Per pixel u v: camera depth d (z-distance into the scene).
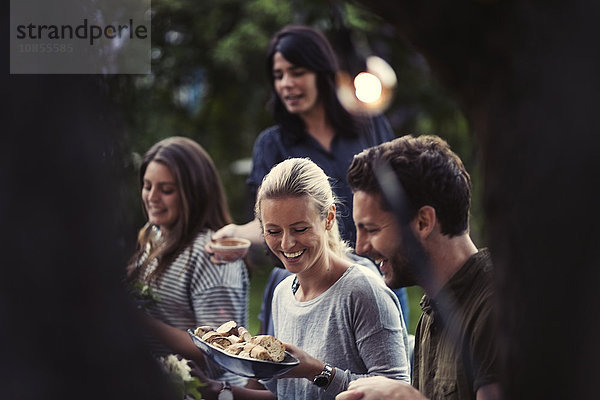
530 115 0.80
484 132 0.85
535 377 0.82
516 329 0.83
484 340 1.49
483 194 0.85
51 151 0.82
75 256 0.82
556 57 0.78
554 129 0.78
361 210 1.69
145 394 0.87
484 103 0.85
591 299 0.79
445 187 1.64
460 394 1.57
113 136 0.90
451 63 0.87
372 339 1.96
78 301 0.82
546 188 0.79
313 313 2.05
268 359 1.82
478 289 1.57
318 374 1.90
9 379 0.81
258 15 8.25
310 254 1.99
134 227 0.93
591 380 0.79
